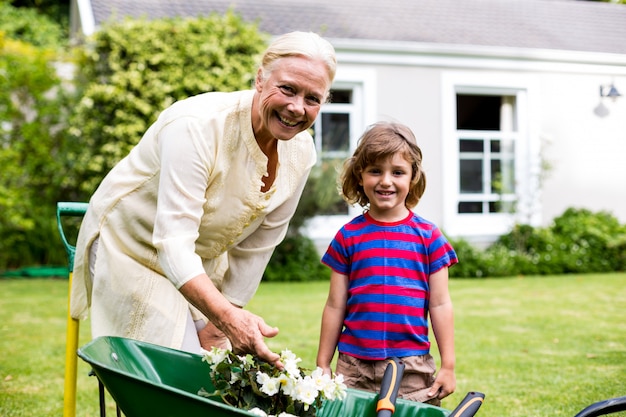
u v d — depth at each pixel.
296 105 1.66
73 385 2.04
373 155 2.09
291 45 1.66
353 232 2.16
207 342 2.12
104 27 7.72
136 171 1.90
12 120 8.55
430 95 9.06
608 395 3.22
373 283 2.08
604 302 6.22
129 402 1.37
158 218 1.70
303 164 2.05
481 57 9.23
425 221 2.15
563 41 10.17
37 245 8.38
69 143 8.34
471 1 10.93
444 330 2.06
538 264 8.73
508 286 7.41
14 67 8.34
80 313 2.05
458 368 3.79
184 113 1.78
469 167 9.55
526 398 3.19
